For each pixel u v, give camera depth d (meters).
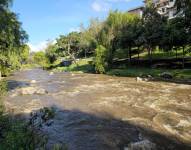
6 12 26.95
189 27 40.41
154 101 21.14
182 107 18.72
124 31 62.47
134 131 13.75
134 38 57.03
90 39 79.06
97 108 19.50
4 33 30.91
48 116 8.00
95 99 23.30
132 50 75.81
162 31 49.78
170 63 51.44
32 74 69.75
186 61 51.28
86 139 12.75
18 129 6.81
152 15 57.41
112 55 59.81
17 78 54.31
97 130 14.10
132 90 27.83
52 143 12.16
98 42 71.81
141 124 14.94
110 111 18.39
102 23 76.88
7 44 36.28
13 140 6.02
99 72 56.56
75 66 81.69
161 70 44.91
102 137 12.97
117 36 64.12
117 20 69.94
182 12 41.22
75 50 121.12
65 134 13.50
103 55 57.50
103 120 16.12
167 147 11.50
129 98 23.05
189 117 16.03
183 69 42.84
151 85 31.27
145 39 53.19
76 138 12.90
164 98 22.27
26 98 24.78
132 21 67.81
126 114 17.33
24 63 150.38
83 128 14.53
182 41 43.75
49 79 47.88
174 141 12.21
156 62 55.44
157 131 13.66
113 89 29.34
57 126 14.91
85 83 37.34
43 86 35.53
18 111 18.64
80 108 19.75
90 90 29.47
